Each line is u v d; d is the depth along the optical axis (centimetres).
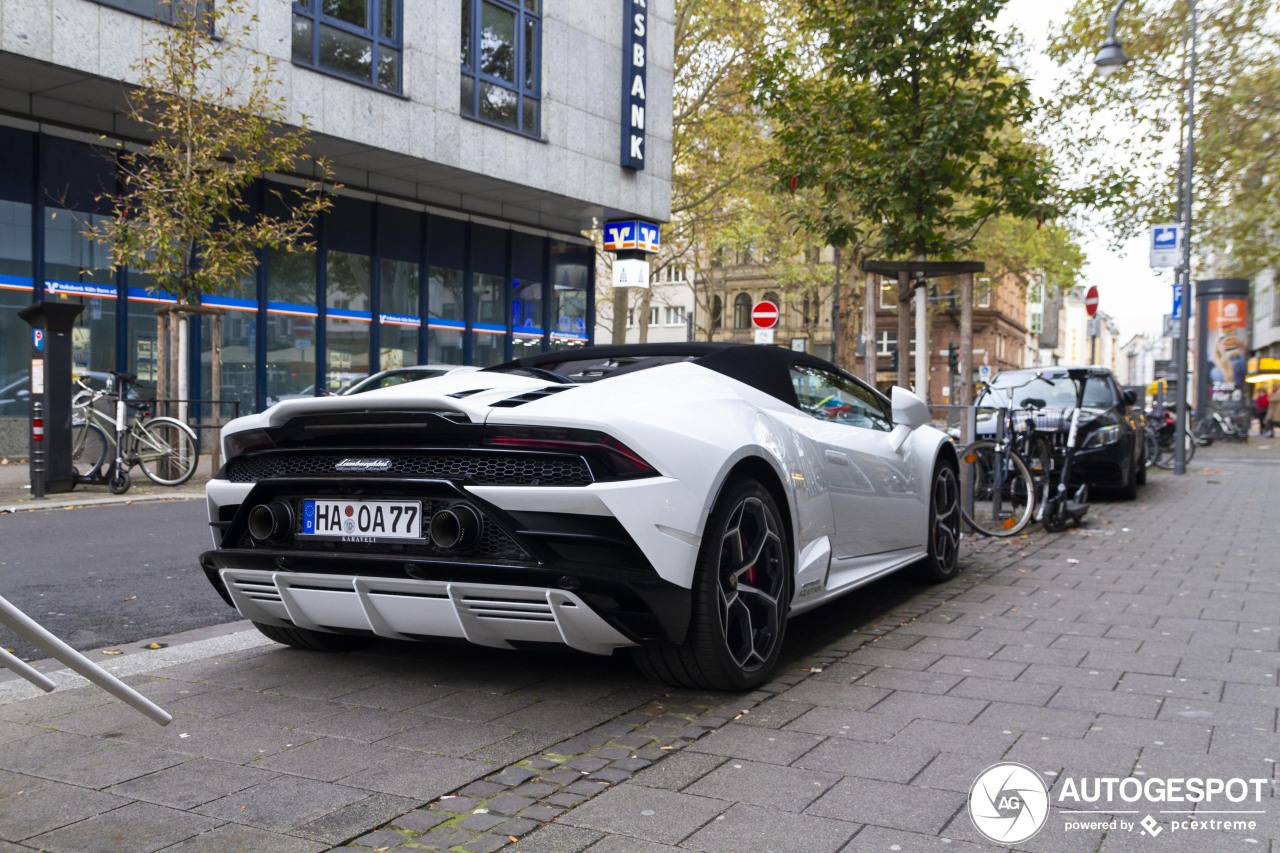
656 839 261
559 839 261
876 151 1000
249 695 389
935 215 1015
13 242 1541
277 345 1892
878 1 983
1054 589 619
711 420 392
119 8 1381
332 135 1638
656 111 2280
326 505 386
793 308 5962
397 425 372
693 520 360
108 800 286
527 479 357
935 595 600
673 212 3134
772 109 1074
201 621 529
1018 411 911
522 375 435
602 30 2152
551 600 344
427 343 2175
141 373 1700
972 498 873
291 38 1586
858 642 478
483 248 2303
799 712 369
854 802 285
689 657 378
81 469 1173
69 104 1500
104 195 1353
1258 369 3931
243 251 1328
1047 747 331
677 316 6644
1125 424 1193
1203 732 346
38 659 450
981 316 6425
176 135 1290
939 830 267
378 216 2055
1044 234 4166
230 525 410
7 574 649
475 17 1911
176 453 1183
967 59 994
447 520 356
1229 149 2420
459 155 1850
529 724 354
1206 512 1077
